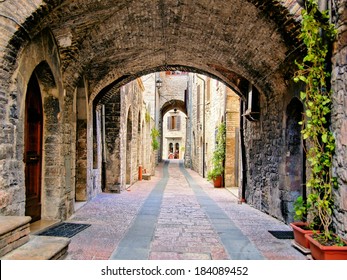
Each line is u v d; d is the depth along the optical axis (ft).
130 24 22.40
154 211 27.76
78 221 22.65
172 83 120.98
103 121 40.06
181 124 189.78
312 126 14.93
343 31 13.64
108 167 40.68
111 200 33.83
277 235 19.44
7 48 14.28
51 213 21.84
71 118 24.29
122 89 41.81
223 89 50.31
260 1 16.93
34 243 13.46
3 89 14.48
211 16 21.06
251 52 23.20
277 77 23.36
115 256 14.93
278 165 24.45
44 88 21.18
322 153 15.06
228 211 28.43
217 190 45.68
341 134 13.93
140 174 60.49
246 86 33.63
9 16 14.08
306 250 15.51
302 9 15.02
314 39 14.29
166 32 25.09
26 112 19.42
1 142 14.21
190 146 106.52
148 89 93.97
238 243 17.63
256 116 29.99
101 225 21.58
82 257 14.55
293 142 22.97
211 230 20.83
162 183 55.83
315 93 15.03
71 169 24.58
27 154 19.58
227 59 27.25
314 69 14.69
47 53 19.15
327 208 14.33
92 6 18.33
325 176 15.46
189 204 32.32
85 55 23.61
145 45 27.17
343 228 13.79
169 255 15.29
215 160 49.19
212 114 61.67
